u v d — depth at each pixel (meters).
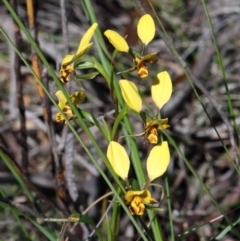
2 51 0.85
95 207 0.70
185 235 0.46
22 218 0.69
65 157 0.60
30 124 0.82
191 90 0.77
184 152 0.77
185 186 0.75
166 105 0.77
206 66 0.80
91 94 0.81
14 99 0.77
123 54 0.82
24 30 0.37
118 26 0.91
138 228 0.38
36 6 0.54
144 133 0.36
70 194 0.58
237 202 0.66
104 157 0.36
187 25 0.89
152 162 0.36
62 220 0.37
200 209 0.71
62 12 0.52
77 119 0.37
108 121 0.67
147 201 0.35
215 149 0.79
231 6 0.89
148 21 0.37
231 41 0.85
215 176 0.77
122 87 0.36
